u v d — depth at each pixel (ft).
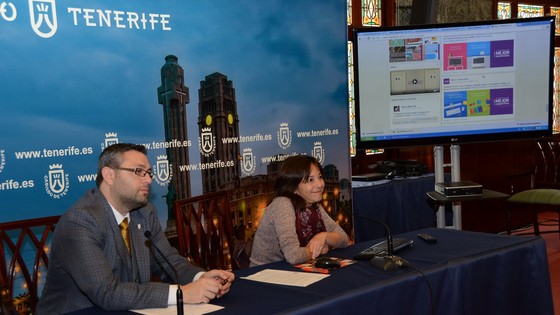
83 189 8.70
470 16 18.88
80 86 8.63
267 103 11.09
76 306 6.32
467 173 16.98
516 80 12.37
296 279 6.58
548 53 12.35
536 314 8.14
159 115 9.54
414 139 12.48
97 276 5.90
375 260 6.94
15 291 7.92
